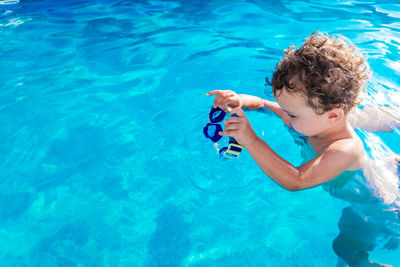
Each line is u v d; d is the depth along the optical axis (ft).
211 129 2.63
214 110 2.70
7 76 3.99
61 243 2.41
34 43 4.77
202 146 3.03
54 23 5.43
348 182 2.51
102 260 2.31
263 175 2.83
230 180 2.80
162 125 3.24
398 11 5.24
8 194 2.70
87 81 3.86
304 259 2.31
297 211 2.59
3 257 2.33
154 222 2.53
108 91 3.69
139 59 4.25
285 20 5.08
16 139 3.12
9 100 3.58
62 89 3.74
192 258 2.33
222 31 4.86
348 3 5.68
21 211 2.60
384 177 2.56
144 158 2.96
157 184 2.77
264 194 2.70
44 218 2.56
